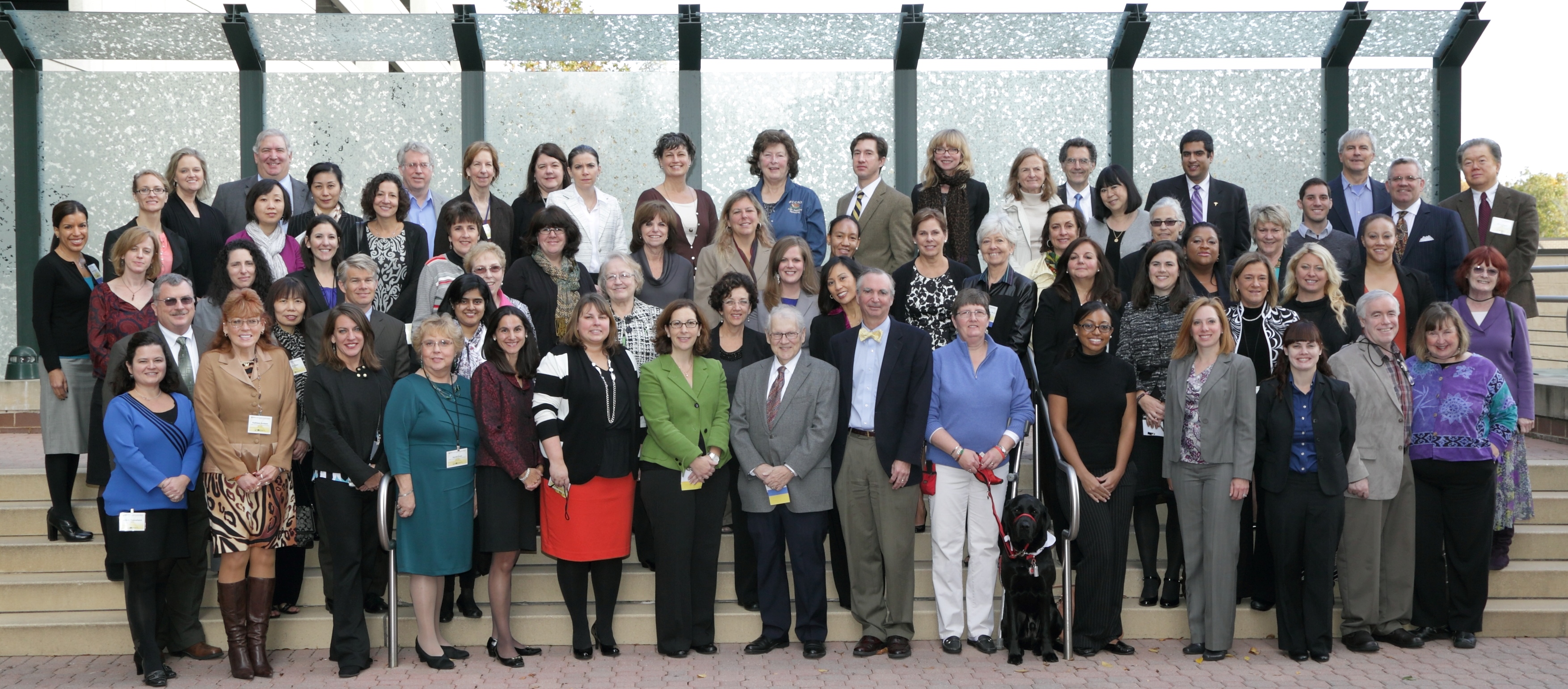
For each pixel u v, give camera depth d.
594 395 6.22
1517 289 8.38
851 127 9.88
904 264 7.99
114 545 5.89
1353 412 6.38
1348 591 6.54
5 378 10.11
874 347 6.55
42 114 9.66
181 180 7.63
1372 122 9.80
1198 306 6.43
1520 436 7.11
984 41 9.68
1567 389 9.92
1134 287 6.95
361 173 9.77
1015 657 6.27
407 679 6.02
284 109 9.70
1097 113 9.88
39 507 7.22
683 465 6.34
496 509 6.18
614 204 8.31
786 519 6.45
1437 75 9.74
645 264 7.56
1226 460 6.36
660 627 6.44
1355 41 9.47
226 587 6.04
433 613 6.26
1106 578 6.41
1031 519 6.10
